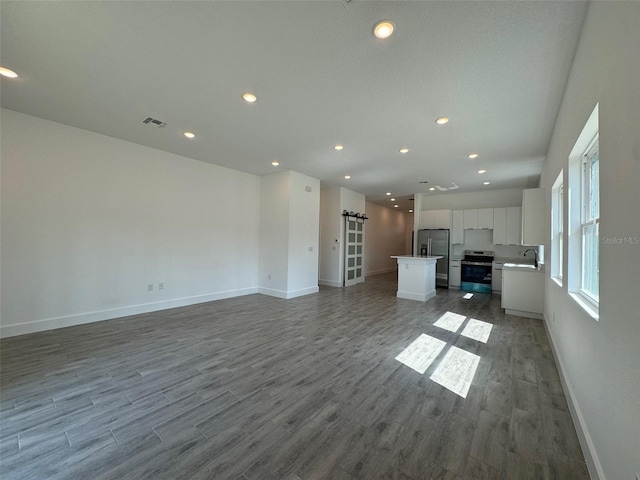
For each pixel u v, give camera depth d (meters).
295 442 1.68
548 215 3.94
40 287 3.48
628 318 1.07
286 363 2.76
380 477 1.43
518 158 4.53
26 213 3.36
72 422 1.83
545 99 2.70
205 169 5.29
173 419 1.88
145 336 3.45
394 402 2.11
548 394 2.25
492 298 6.10
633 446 1.01
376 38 1.95
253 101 2.87
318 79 2.47
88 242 3.87
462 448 1.64
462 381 2.44
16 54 2.19
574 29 1.82
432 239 7.75
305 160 4.95
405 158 4.66
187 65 2.31
